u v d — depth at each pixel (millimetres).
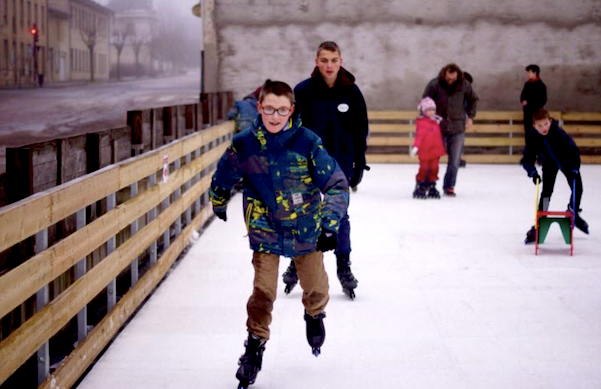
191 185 10320
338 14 18469
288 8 18453
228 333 5840
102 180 5441
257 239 4648
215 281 7402
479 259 8266
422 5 18469
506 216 10977
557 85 18578
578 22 18453
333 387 4809
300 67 18562
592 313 6336
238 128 13852
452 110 12719
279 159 4527
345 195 4484
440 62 18578
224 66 18594
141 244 6574
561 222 8430
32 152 5273
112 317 5598
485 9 18453
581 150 18625
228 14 18484
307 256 4754
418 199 12594
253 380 4688
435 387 4805
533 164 8602
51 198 4387
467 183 14695
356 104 6598
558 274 7613
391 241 9203
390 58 18562
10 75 76812
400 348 5496
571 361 5242
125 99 39688
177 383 4867
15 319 4902
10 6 76875
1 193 4941
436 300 6699
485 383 4863
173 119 10578
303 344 5582
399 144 18078
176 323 6086
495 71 18578
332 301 6664
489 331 5871
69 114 28672
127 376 4973
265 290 4676
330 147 6570
